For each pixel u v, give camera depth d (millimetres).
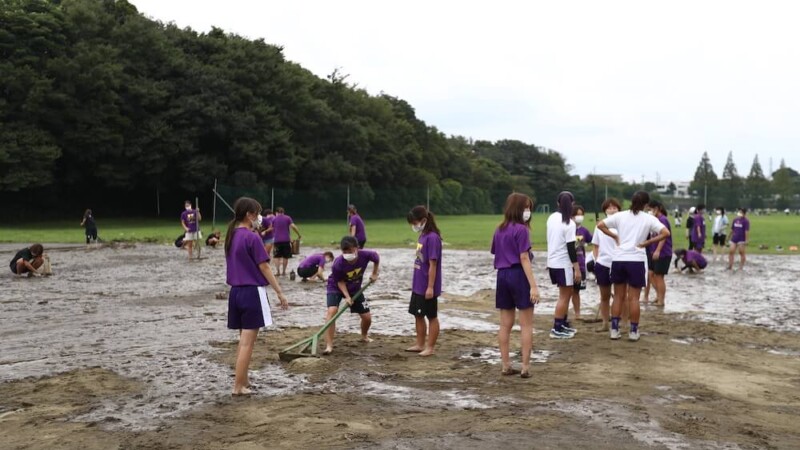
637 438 5082
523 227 7043
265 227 17203
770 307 12406
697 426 5418
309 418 5609
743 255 19234
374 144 74500
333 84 73438
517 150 134875
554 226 9156
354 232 17156
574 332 9375
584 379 6996
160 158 51406
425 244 8047
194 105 52219
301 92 63156
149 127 50938
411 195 67188
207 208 59062
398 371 7328
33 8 48438
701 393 6508
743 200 94562
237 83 57812
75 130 47969
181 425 5492
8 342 8914
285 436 5160
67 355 8125
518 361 7859
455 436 5098
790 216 77500
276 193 53312
